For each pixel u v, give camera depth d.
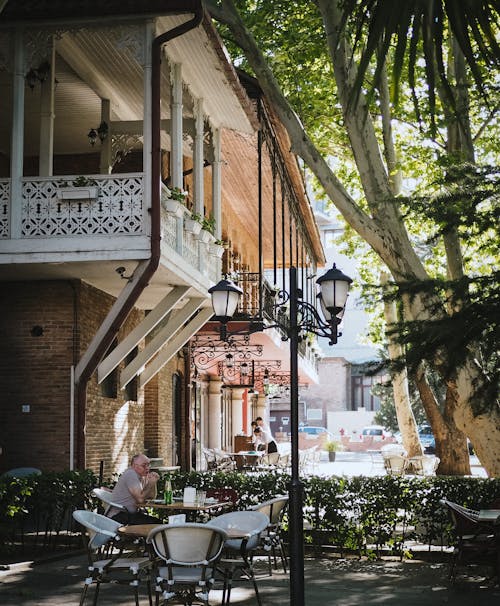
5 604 9.52
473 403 9.02
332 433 63.81
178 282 15.40
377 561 13.34
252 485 14.44
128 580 8.88
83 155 18.66
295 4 20.33
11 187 13.30
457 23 5.19
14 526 12.52
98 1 13.04
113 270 14.52
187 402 23.86
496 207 9.10
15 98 13.28
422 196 9.68
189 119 16.92
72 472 13.39
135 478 11.72
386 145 19.42
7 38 13.34
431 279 9.13
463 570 12.48
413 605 9.91
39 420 15.73
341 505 13.78
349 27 15.34
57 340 15.80
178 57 14.67
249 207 25.42
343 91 15.47
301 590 8.30
